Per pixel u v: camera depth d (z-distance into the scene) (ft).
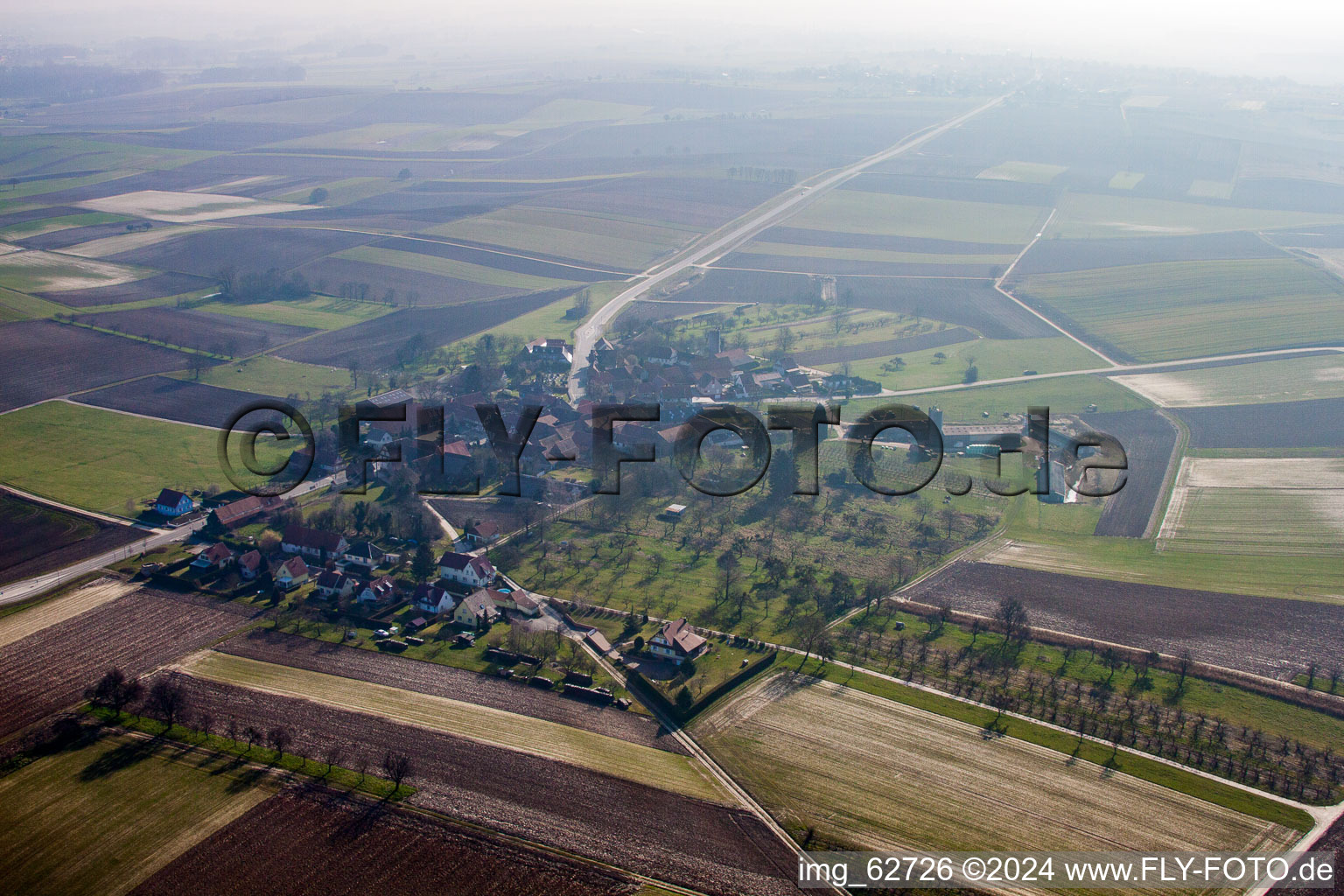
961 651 461.78
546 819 345.72
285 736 377.30
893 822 346.74
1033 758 381.60
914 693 426.51
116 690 399.03
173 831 337.31
